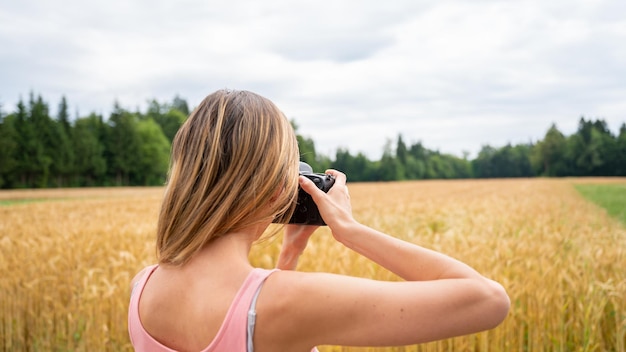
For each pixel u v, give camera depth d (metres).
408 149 124.00
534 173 113.19
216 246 0.96
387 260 0.94
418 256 0.92
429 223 13.38
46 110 75.38
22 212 21.80
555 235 8.67
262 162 0.93
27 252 7.94
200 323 0.91
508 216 15.00
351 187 51.84
